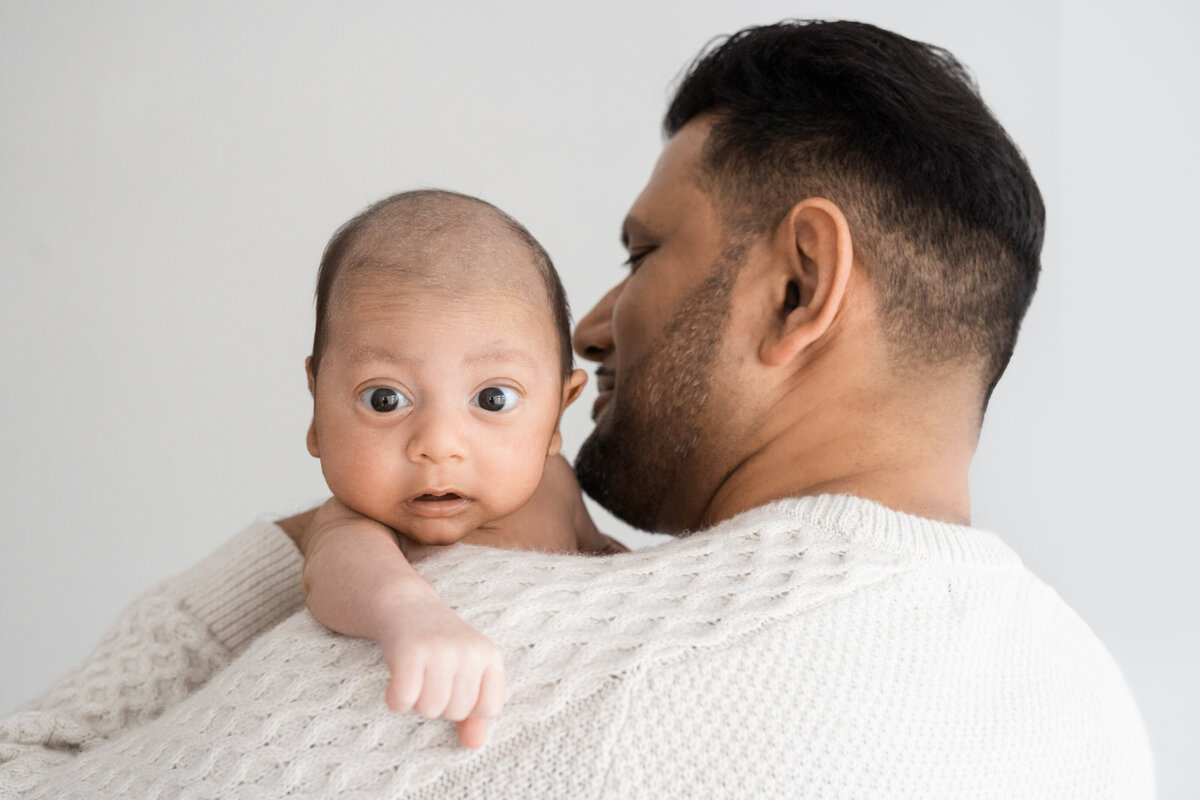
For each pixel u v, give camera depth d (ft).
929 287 3.73
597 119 9.79
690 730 2.79
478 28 9.89
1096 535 8.39
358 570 3.09
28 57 10.03
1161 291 8.28
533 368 3.65
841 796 2.78
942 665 3.04
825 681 2.90
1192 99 8.21
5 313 10.11
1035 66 8.54
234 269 10.12
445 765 2.81
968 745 2.97
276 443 10.19
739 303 3.94
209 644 4.07
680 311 4.12
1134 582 8.34
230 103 10.07
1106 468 8.39
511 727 2.82
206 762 2.98
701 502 4.23
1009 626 3.27
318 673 3.02
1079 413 8.43
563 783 2.75
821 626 3.00
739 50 4.22
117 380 10.16
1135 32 8.32
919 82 3.83
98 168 10.09
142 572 10.14
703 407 4.04
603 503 4.59
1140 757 3.59
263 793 2.86
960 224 3.73
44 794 3.34
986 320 3.84
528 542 4.09
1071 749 3.19
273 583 4.19
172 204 10.11
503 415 3.58
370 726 2.90
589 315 5.06
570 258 9.82
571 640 2.96
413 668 2.61
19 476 10.11
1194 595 8.25
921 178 3.71
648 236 4.33
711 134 4.15
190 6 10.00
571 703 2.83
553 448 4.02
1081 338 8.41
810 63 3.96
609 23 9.76
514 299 3.62
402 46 9.96
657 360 4.19
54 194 10.10
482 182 9.92
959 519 3.69
